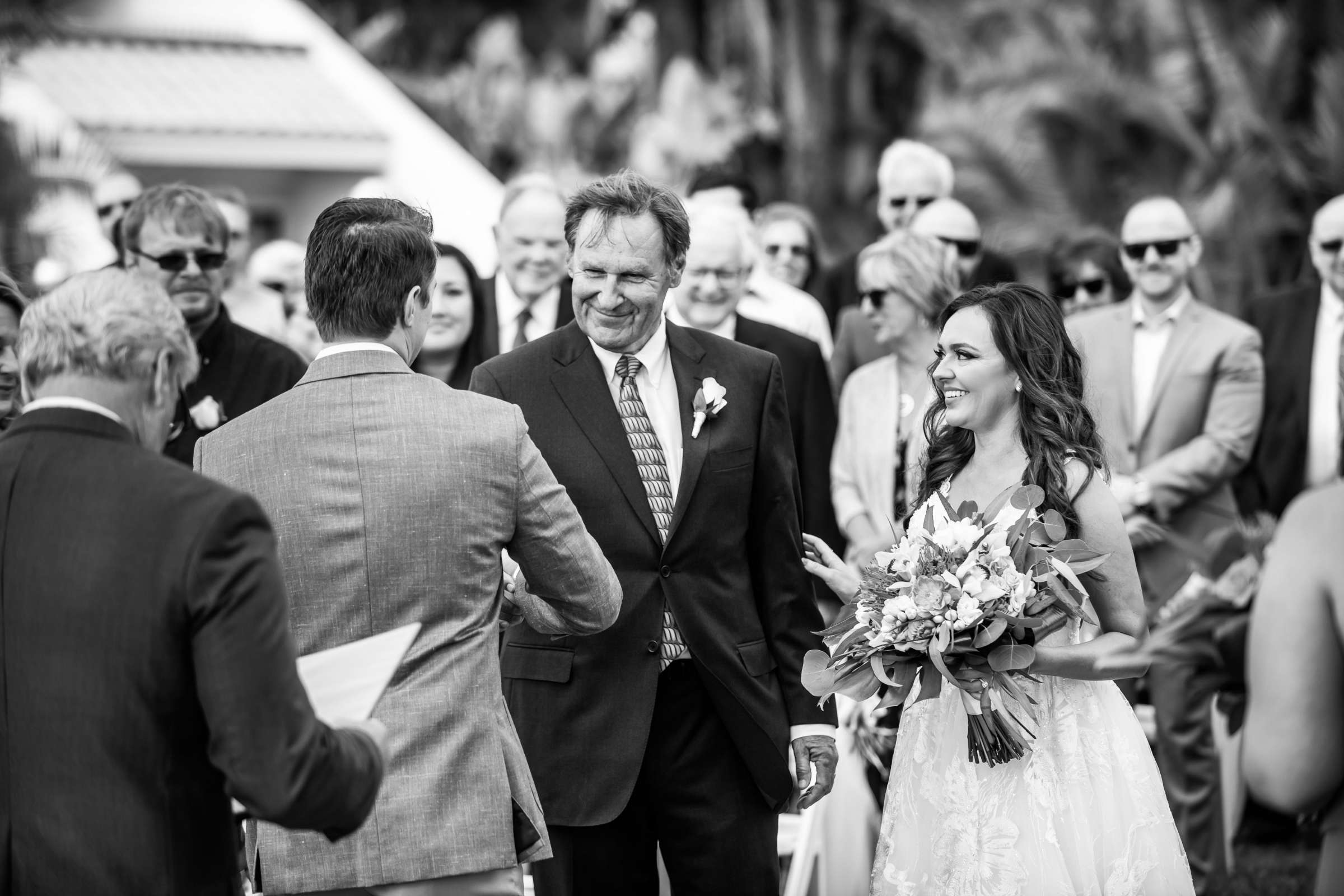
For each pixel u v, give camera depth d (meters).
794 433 6.89
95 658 3.16
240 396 6.38
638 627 4.77
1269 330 8.37
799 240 9.40
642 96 27.33
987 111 19.34
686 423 4.91
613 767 4.71
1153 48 19.25
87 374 3.31
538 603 4.49
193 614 3.13
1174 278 7.79
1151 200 7.91
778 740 4.86
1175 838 4.55
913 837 4.62
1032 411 4.62
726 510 4.88
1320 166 17.41
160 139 16.70
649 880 4.93
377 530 3.81
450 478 3.86
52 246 12.93
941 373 4.70
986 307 4.65
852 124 23.67
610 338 4.81
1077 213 18.59
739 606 4.89
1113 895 4.41
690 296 6.91
